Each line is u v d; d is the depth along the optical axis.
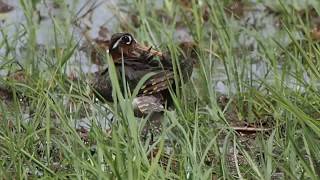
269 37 16.14
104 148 10.78
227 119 13.77
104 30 17.59
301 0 18.41
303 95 14.02
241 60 16.00
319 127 11.39
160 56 13.09
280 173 11.49
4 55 16.33
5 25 17.61
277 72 14.68
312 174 10.45
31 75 14.81
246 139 12.92
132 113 10.97
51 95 12.79
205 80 14.10
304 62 15.05
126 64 12.86
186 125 12.02
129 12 18.28
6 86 14.54
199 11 17.78
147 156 11.69
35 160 11.10
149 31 16.19
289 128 11.63
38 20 17.84
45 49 16.55
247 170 11.45
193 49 15.70
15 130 12.84
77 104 13.84
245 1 18.66
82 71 15.36
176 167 11.72
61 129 12.41
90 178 10.90
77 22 17.72
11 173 11.48
